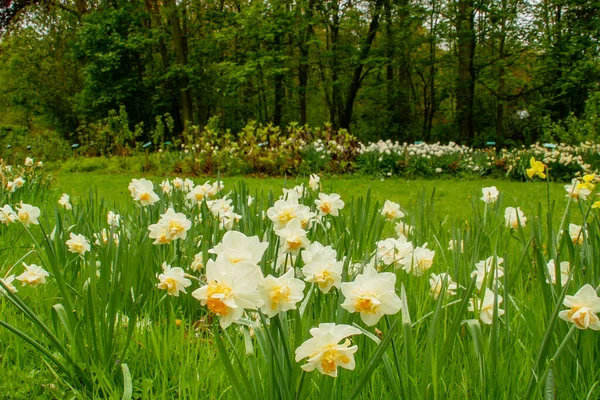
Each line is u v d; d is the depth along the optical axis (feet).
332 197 8.80
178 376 6.86
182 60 88.94
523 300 8.29
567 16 81.87
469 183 42.80
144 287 9.18
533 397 5.44
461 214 24.43
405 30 83.25
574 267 6.73
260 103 103.81
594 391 6.01
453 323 5.52
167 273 6.93
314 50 87.25
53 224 16.63
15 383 6.84
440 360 5.52
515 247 12.32
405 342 5.50
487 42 87.97
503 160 48.91
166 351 6.97
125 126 64.69
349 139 51.44
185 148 55.31
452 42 85.87
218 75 91.25
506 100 86.12
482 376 5.72
